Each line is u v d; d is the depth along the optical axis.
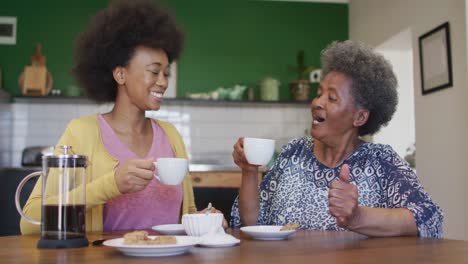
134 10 1.48
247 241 1.09
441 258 0.86
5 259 0.85
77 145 1.42
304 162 1.51
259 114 5.05
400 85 4.54
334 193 1.08
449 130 3.16
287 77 5.17
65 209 0.99
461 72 3.04
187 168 1.17
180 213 1.54
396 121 4.50
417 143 3.58
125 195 1.43
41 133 4.79
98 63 1.53
